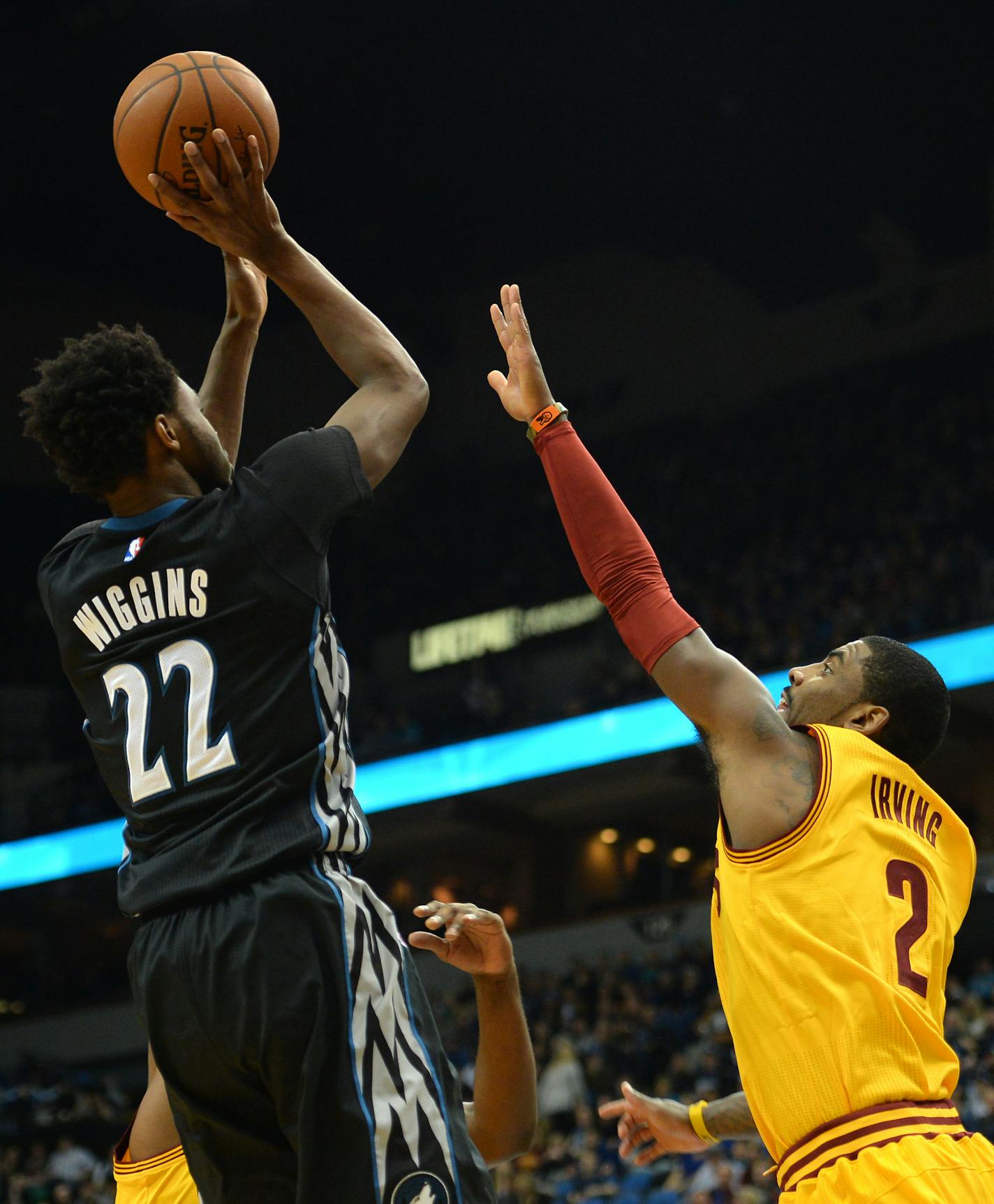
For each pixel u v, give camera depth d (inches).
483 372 1665.8
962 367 1518.2
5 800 1449.3
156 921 124.5
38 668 1504.7
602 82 1350.9
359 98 1354.6
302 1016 117.4
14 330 1454.2
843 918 132.3
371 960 122.0
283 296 1435.8
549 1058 1004.6
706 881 1314.0
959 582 1210.6
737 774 138.2
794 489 1504.7
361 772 1337.4
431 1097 120.6
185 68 135.4
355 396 135.6
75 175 1355.8
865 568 1316.4
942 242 1521.9
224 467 139.2
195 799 122.8
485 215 1528.1
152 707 125.8
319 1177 115.3
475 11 1252.5
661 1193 750.5
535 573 1521.9
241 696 123.3
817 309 1583.4
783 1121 131.7
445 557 1612.9
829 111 1385.3
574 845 1363.2
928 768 1186.0
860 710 149.2
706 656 139.9
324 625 127.0
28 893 1378.0
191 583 125.6
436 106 1370.6
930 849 141.9
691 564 1494.8
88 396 128.7
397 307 1626.5
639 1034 971.3
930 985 134.4
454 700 1507.1
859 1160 125.6
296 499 125.3
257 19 1248.2
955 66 1315.2
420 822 1302.9
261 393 1435.8
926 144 1422.2
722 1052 882.8
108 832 1339.8
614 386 1658.5
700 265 1621.6
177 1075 124.1
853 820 136.6
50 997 1424.7
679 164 1462.8
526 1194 805.2
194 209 136.3
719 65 1331.2
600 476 145.3
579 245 1595.7
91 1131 1084.5
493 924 137.6
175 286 1467.8
